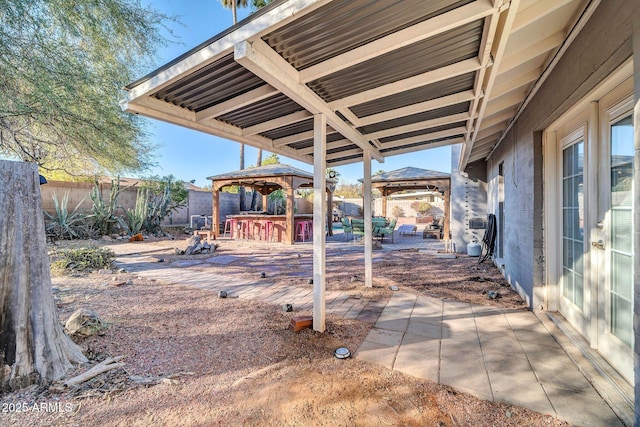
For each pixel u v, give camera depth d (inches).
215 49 77.4
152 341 109.0
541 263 134.3
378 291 177.6
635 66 59.7
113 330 116.5
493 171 268.2
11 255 80.4
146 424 67.0
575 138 110.6
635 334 60.5
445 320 131.1
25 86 163.2
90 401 74.5
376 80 98.0
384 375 87.6
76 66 171.8
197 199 626.8
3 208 79.9
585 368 88.3
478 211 325.7
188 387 81.1
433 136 166.6
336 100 110.6
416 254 322.3
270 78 82.7
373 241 395.2
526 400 75.8
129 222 448.5
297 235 465.1
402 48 80.0
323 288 119.5
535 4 75.0
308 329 121.5
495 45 77.5
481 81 94.0
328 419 69.1
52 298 88.5
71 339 100.8
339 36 75.4
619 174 83.4
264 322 129.0
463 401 75.8
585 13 78.4
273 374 87.7
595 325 95.3
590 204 96.5
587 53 81.5
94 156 220.7
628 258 80.5
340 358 97.5
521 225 157.4
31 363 80.4
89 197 447.8
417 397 77.3
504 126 187.3
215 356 98.7
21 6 146.8
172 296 167.5
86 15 179.0
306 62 87.9
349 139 146.1
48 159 243.0
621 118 81.5
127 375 86.3
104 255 251.9
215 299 162.9
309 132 145.5
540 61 110.9
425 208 774.5
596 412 70.9
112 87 199.9
